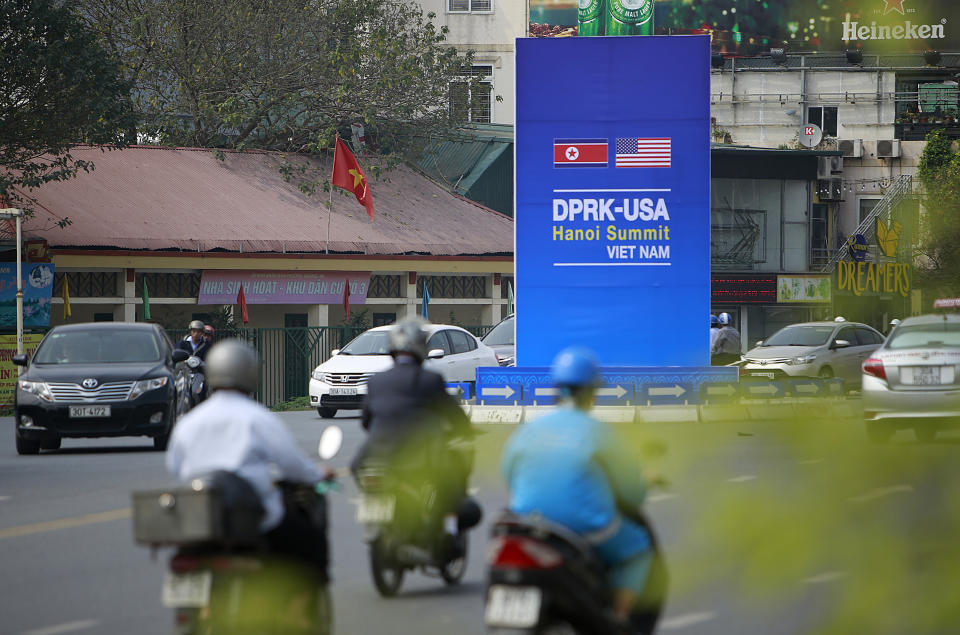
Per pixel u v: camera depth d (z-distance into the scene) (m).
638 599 18.47
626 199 71.06
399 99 133.00
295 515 18.70
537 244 71.12
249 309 111.38
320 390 78.75
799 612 25.03
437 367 79.00
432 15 138.25
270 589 18.19
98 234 101.69
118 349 59.97
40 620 24.28
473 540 33.81
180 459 18.23
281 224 113.38
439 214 128.88
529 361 71.25
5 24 91.69
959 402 55.56
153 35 128.75
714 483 44.38
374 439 26.25
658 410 70.38
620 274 71.12
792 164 159.25
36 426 55.97
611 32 167.25
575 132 71.00
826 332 96.75
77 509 39.44
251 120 131.12
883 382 56.84
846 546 32.12
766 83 176.12
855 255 161.62
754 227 158.12
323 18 132.50
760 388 73.69
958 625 23.75
